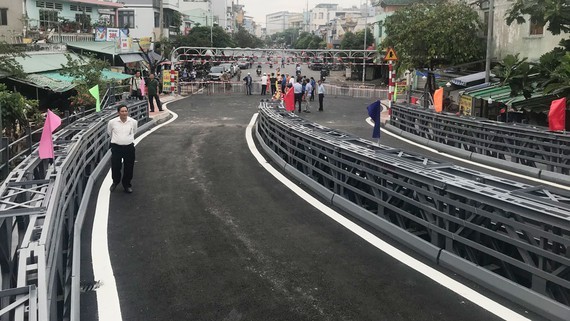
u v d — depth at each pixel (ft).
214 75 145.18
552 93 46.16
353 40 196.03
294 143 36.32
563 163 37.83
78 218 24.12
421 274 19.04
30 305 10.29
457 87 83.92
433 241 20.52
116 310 16.43
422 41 88.33
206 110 85.05
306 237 23.11
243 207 27.86
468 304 16.69
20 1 92.63
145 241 22.63
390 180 22.75
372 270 19.45
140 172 36.70
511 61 49.24
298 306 16.70
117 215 26.37
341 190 27.91
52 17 99.14
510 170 42.06
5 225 17.08
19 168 22.50
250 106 92.38
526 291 16.34
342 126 68.54
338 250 21.50
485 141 45.16
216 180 34.22
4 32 91.61
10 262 17.42
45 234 13.73
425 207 20.51
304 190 31.60
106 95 64.18
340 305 16.71
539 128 42.42
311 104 99.45
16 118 44.37
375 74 177.88
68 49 91.91
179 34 179.22
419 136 57.00
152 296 17.43
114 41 105.91
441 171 21.09
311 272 19.31
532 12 49.44
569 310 14.98
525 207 15.78
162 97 107.45
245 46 321.52
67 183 21.95
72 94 72.18
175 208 27.66
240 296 17.40
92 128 33.53
